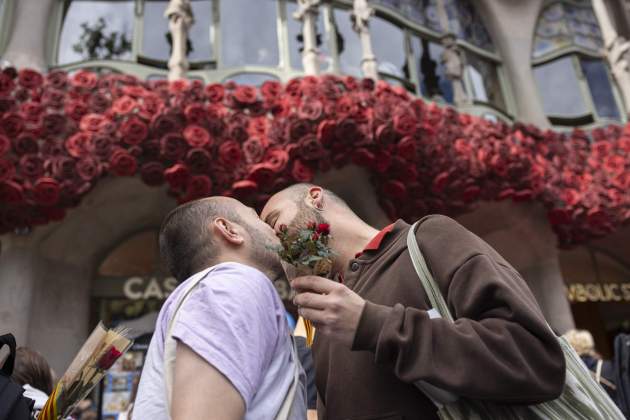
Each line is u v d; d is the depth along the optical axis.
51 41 7.80
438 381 0.86
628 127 8.84
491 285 0.94
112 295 7.74
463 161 7.04
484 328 0.90
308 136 6.02
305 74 7.54
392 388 1.06
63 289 7.10
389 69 9.22
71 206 5.94
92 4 8.20
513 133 8.20
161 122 5.74
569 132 9.82
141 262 7.98
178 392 0.82
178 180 5.78
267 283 1.02
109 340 1.18
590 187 8.27
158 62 7.92
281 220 1.37
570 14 12.21
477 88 10.45
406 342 0.89
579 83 11.43
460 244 1.06
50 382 2.18
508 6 11.62
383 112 6.31
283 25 8.49
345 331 0.94
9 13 7.60
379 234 1.28
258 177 5.81
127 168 5.72
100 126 5.73
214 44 8.13
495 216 8.55
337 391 1.16
